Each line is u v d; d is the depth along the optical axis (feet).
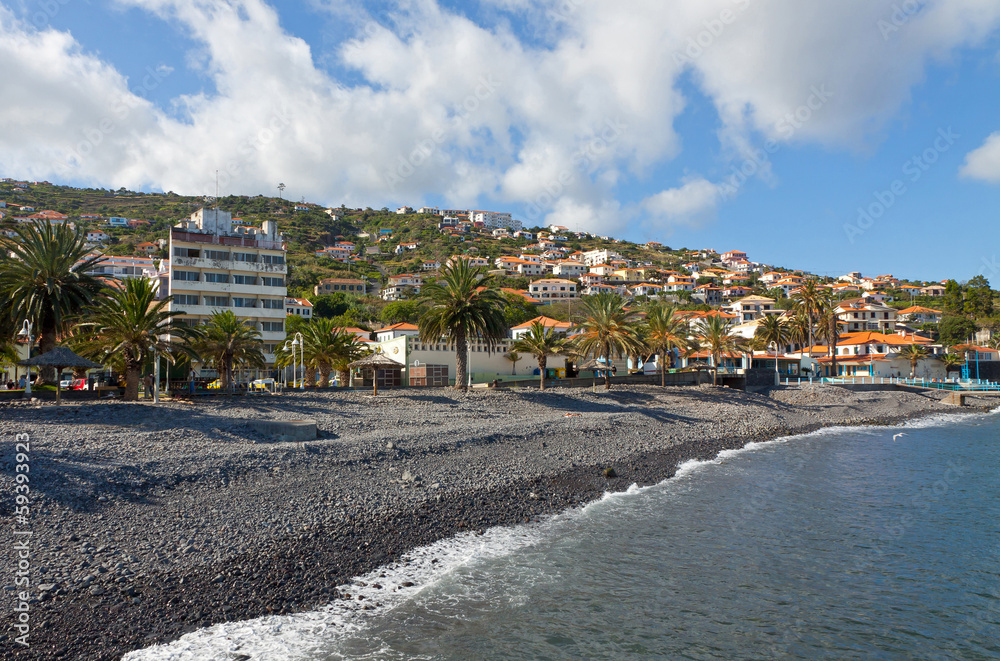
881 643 42.37
